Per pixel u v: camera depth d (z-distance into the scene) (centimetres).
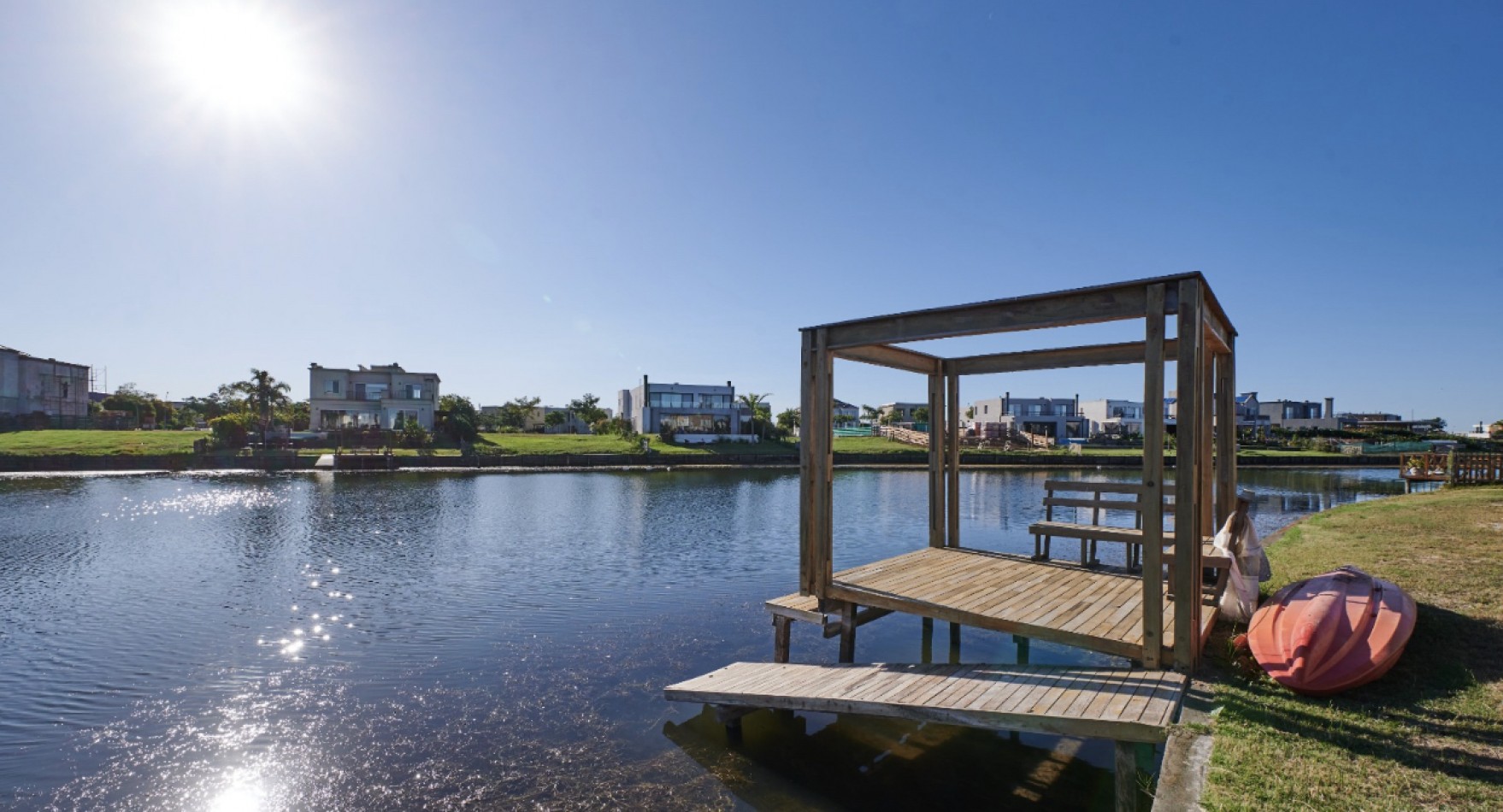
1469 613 659
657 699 759
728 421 6203
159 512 2336
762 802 543
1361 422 8525
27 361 5234
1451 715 468
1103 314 586
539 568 1480
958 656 871
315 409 5188
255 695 780
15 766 620
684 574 1419
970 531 1938
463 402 5753
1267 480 3922
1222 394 851
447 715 721
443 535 1916
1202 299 568
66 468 3912
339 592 1258
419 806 551
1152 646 559
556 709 736
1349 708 489
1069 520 2122
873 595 733
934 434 1012
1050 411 7938
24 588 1297
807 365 812
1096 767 591
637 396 6525
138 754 643
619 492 3106
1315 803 374
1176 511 550
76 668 867
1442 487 2064
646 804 545
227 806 556
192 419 6825
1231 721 477
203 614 1116
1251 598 696
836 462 5025
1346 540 1094
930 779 574
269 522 2139
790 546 1748
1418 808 365
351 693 783
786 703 601
